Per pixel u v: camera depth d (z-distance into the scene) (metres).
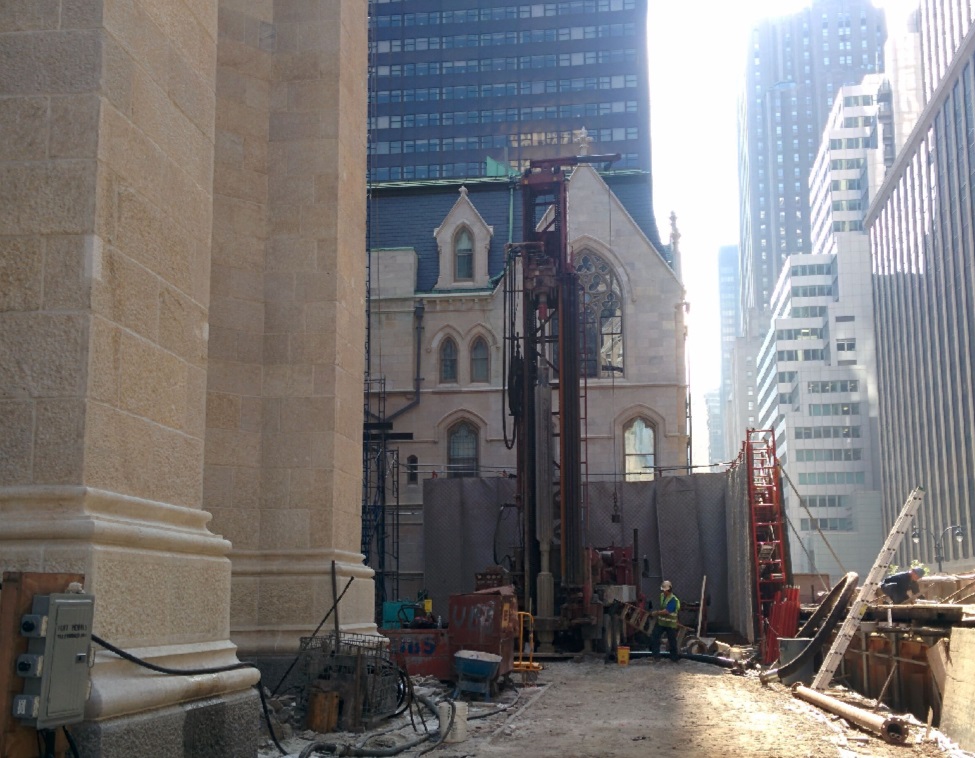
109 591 7.78
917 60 179.62
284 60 16.00
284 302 15.38
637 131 130.50
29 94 8.22
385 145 133.88
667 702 17.19
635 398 48.22
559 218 32.31
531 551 30.58
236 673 9.50
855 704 16.44
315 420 15.09
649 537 41.44
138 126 8.76
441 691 17.59
